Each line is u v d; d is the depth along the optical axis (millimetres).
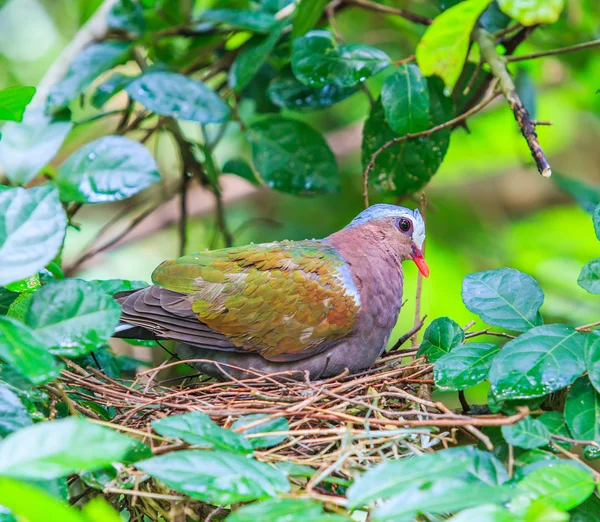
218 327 9047
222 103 10188
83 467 4598
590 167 17391
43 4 15531
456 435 7887
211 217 15688
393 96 9766
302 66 9875
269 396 7945
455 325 8398
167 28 12375
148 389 8328
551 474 5613
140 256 15906
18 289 7617
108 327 6297
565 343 6750
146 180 9055
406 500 4797
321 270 9336
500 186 17047
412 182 10648
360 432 6676
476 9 8312
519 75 12297
